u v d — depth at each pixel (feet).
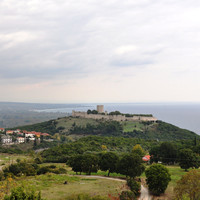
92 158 262.06
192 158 278.05
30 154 428.97
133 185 195.42
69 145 478.59
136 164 233.76
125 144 513.45
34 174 245.24
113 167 252.21
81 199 148.36
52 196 155.84
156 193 192.85
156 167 198.70
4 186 171.22
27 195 112.27
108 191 176.24
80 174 267.80
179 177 245.65
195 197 151.74
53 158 404.77
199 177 154.40
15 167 243.60
